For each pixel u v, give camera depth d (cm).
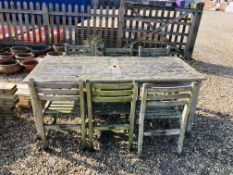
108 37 679
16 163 278
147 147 316
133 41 662
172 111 312
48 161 284
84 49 419
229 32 1205
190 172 278
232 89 510
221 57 745
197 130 357
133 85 265
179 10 621
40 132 289
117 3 1656
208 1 2819
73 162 284
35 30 688
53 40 662
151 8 624
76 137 328
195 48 837
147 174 272
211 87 514
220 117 396
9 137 321
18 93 377
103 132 341
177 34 653
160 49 411
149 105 271
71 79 280
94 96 269
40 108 275
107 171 273
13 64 502
